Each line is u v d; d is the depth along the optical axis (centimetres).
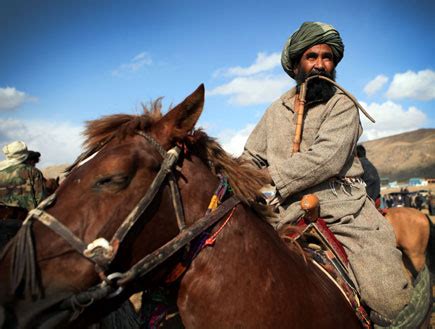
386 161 18025
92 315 184
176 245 197
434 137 18888
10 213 444
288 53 301
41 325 170
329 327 223
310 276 231
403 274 252
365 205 276
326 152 252
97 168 187
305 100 282
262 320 204
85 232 179
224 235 213
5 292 168
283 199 262
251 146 311
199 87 201
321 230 259
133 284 193
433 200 2938
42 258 174
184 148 210
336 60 301
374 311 249
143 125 203
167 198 199
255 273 211
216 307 204
